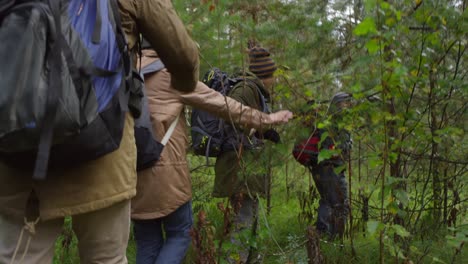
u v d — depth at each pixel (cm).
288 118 321
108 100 164
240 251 321
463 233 263
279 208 481
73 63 150
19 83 140
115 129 167
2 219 171
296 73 319
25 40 142
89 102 155
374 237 275
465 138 320
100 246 185
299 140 327
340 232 383
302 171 458
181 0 344
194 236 271
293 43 330
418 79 272
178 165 309
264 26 322
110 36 164
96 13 161
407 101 290
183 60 194
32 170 164
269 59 354
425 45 286
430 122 317
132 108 187
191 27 337
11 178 168
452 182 347
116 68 167
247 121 315
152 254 324
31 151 151
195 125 349
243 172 316
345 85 298
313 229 301
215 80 350
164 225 324
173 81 210
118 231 187
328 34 322
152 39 189
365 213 364
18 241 171
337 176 398
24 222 171
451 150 328
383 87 258
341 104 306
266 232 296
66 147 156
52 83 143
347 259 362
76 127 148
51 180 168
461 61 314
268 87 358
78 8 159
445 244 345
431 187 347
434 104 307
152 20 183
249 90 341
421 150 317
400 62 253
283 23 320
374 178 345
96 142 160
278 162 329
